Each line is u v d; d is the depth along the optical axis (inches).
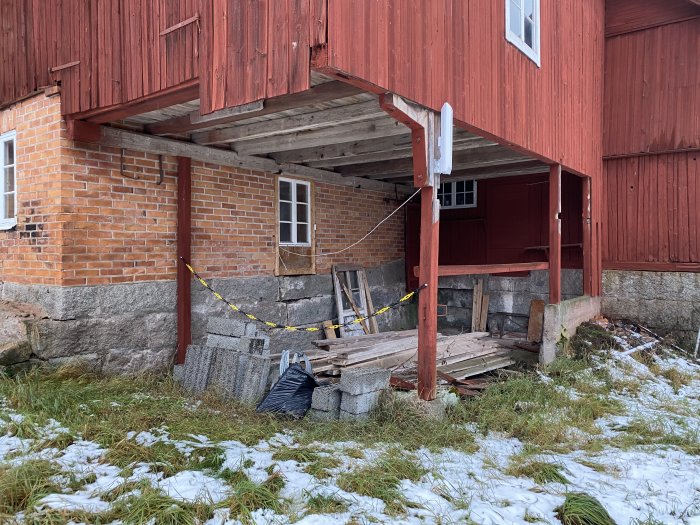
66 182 209.2
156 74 181.6
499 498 127.0
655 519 121.3
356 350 267.1
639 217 374.9
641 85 373.4
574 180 378.9
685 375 284.4
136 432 150.5
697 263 352.2
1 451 131.2
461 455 160.2
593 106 365.1
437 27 190.7
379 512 112.8
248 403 193.6
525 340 373.1
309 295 320.8
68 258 208.8
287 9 147.6
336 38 141.2
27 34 227.8
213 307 261.4
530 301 388.8
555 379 260.2
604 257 387.9
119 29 192.2
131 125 227.3
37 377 191.5
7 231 234.7
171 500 105.8
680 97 358.9
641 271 371.9
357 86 157.9
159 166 239.0
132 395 191.2
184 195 244.8
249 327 218.5
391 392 192.5
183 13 173.3
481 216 410.9
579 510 118.7
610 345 321.1
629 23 377.1
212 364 213.0
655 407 227.3
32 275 221.0
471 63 213.0
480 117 218.8
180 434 151.2
